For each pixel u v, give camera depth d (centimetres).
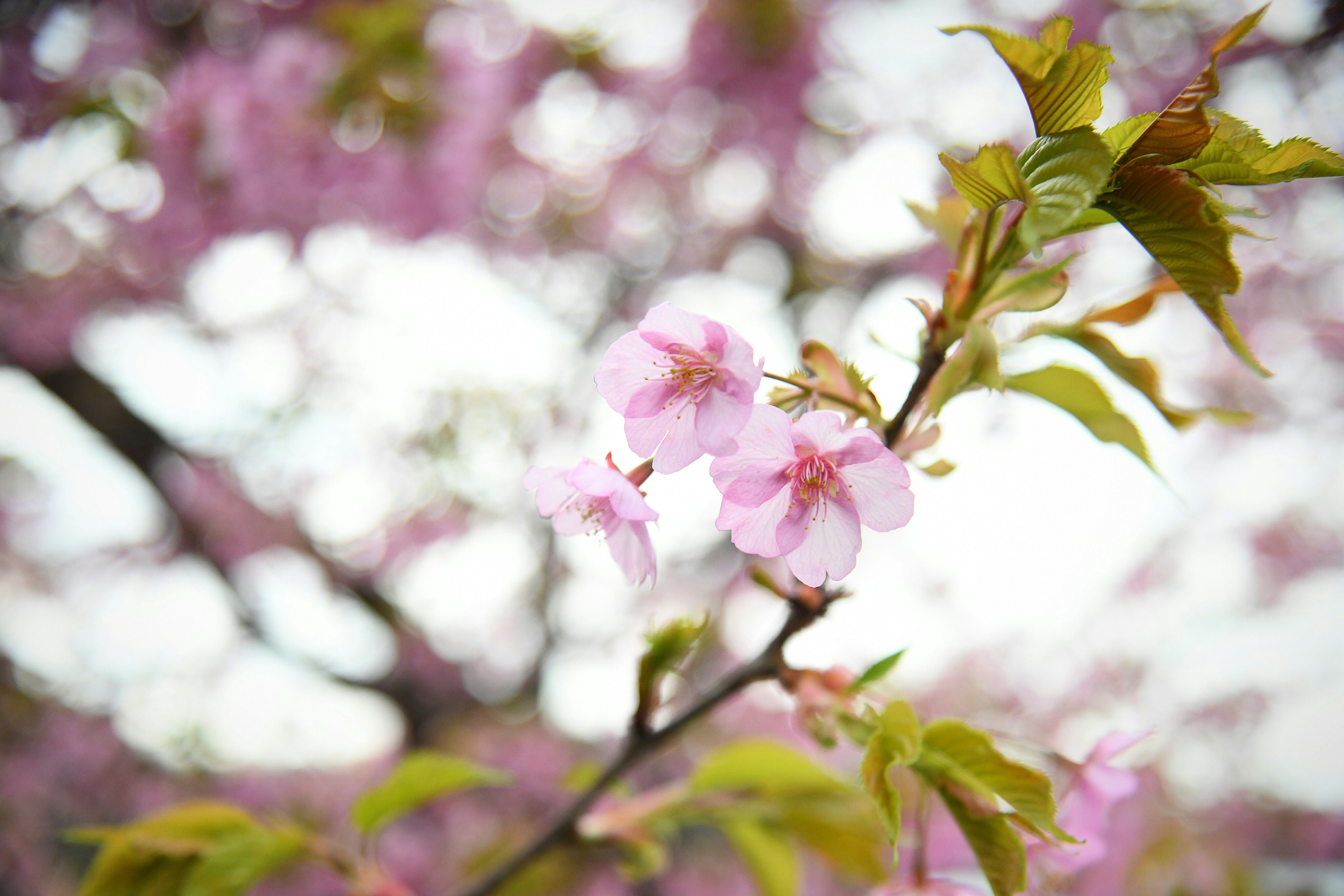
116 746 660
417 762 179
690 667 214
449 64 391
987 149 92
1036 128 100
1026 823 113
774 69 564
